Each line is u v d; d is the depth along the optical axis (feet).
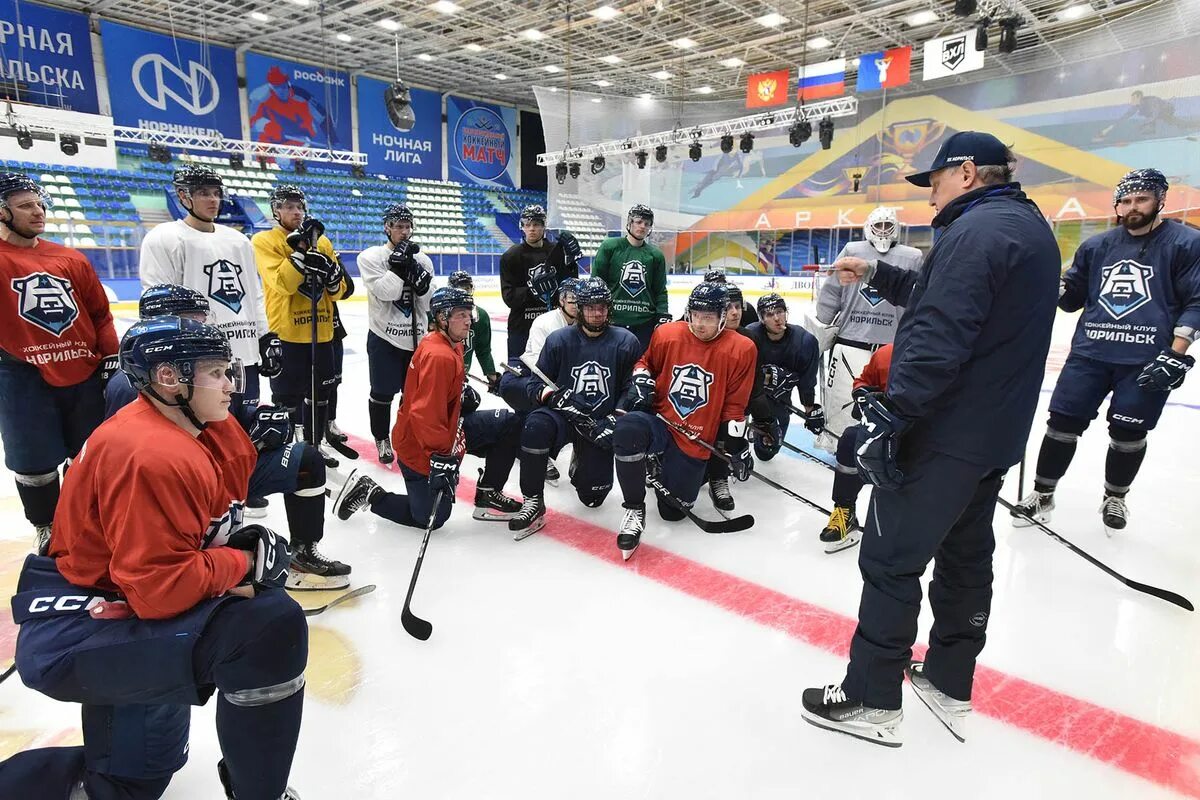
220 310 10.47
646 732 5.94
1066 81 56.65
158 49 51.78
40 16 46.09
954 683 5.98
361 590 8.17
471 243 74.28
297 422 13.17
